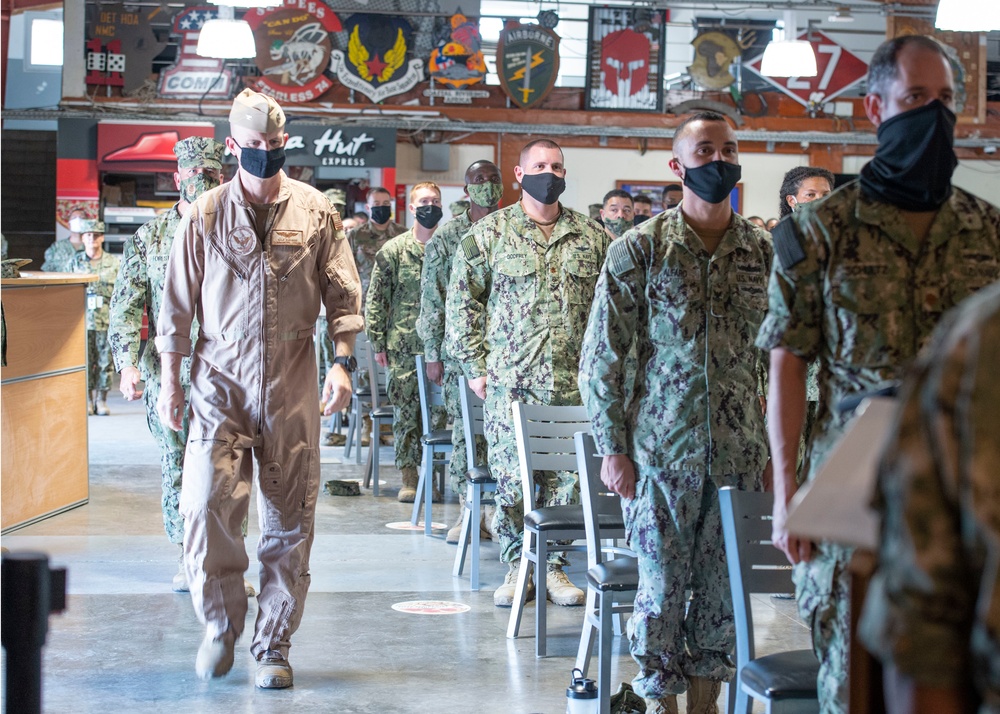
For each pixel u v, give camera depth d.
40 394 6.95
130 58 16.84
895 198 2.36
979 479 1.07
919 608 1.13
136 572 5.68
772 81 18.11
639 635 3.33
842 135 18.06
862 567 1.70
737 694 2.73
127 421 12.04
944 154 2.31
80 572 5.66
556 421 4.68
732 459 3.30
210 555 3.85
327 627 4.77
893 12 17.75
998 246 2.42
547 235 5.00
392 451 10.20
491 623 4.85
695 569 3.38
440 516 7.29
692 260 3.35
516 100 17.53
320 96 17.16
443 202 17.72
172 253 3.93
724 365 3.33
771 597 5.38
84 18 16.73
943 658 1.12
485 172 6.47
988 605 1.07
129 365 5.05
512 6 19.06
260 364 3.89
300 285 3.96
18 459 6.71
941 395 1.11
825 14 18.05
